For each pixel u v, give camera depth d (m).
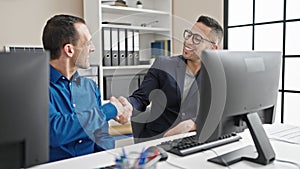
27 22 2.64
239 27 3.16
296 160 1.23
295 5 2.78
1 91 0.75
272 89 1.35
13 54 0.76
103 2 2.84
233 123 1.24
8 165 0.78
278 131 1.71
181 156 1.27
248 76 1.20
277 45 2.92
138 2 3.17
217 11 3.11
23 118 0.79
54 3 2.77
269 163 1.19
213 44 1.55
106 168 1.11
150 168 0.94
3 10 2.53
